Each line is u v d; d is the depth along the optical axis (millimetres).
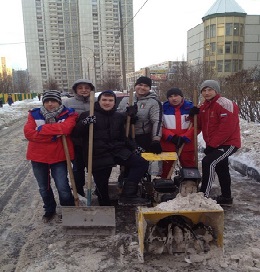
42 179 3660
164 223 2963
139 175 3514
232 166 5867
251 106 9141
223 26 45438
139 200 3434
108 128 3564
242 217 3768
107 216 3270
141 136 4055
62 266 2811
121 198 3469
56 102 3580
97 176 3631
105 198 3760
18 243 3340
